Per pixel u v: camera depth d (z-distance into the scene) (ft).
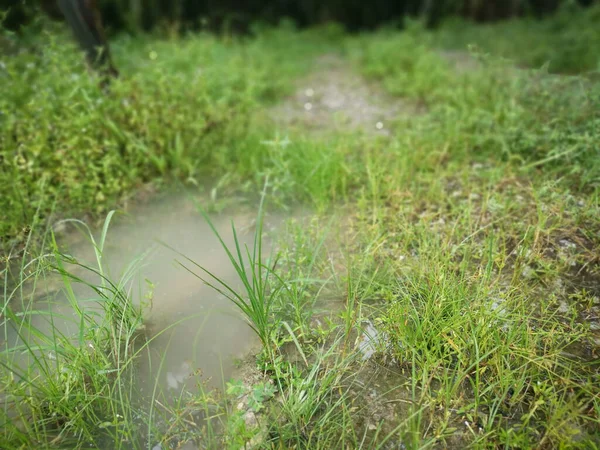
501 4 34.68
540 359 6.84
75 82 12.59
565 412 6.16
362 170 12.10
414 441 5.77
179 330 8.24
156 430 6.47
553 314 7.40
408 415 6.53
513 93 13.55
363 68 23.11
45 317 8.39
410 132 13.64
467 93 15.51
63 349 7.02
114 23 27.37
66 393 6.49
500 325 7.41
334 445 6.25
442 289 7.65
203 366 7.57
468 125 13.43
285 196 11.41
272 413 6.56
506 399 6.66
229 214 11.40
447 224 10.12
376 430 6.36
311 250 9.29
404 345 7.28
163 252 10.18
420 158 12.43
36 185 10.75
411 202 10.85
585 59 19.98
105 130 12.20
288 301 8.18
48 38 14.62
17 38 14.42
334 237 10.05
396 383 7.02
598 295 8.20
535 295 8.27
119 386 6.54
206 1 30.78
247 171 12.69
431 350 6.93
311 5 37.24
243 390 6.68
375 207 10.33
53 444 6.28
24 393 6.40
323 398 6.64
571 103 12.37
